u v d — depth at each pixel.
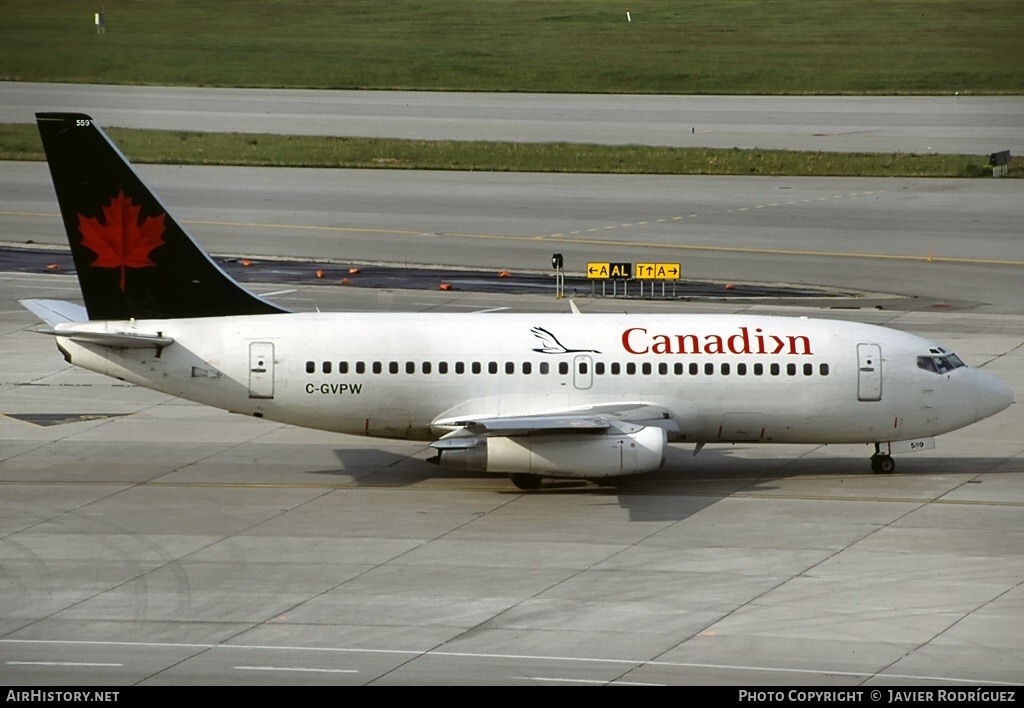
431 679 119.88
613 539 158.75
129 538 159.00
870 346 181.50
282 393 176.38
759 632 131.00
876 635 130.12
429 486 181.00
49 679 119.81
